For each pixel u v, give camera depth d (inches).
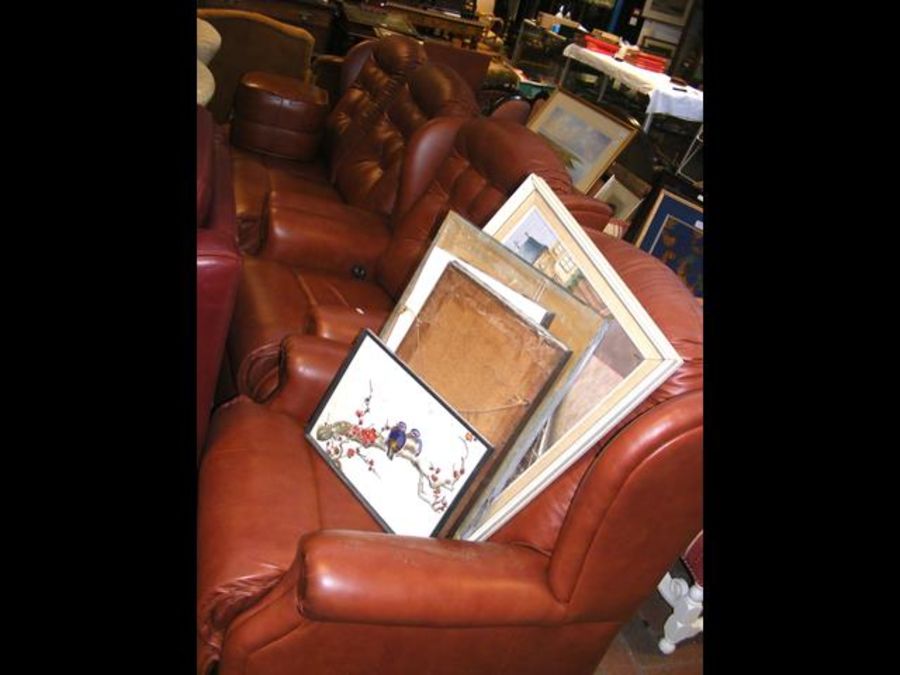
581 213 70.4
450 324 53.7
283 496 51.7
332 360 61.7
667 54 197.8
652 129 169.5
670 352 45.7
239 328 72.8
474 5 204.2
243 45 142.0
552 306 51.0
